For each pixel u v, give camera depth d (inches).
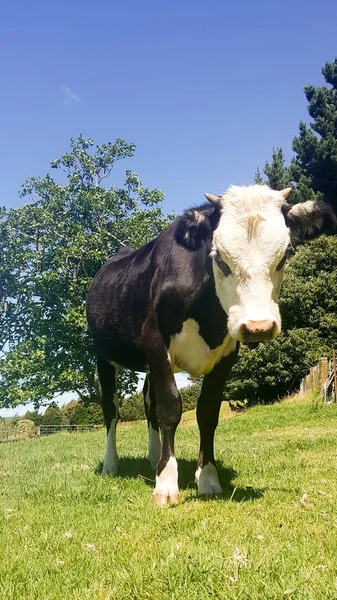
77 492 71.0
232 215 60.7
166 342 71.3
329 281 396.2
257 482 75.9
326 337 398.0
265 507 59.3
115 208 391.9
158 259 75.4
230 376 414.6
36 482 82.0
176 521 54.4
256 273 57.1
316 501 61.4
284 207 65.2
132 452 122.3
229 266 58.9
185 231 68.2
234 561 40.3
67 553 46.7
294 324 408.2
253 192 62.2
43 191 395.2
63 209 391.5
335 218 65.9
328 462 91.9
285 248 58.9
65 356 345.7
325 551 43.7
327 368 262.8
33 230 385.1
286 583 36.7
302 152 497.4
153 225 396.8
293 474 81.0
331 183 490.0
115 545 47.8
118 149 412.8
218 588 36.9
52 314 355.6
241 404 436.5
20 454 143.1
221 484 75.1
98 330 92.7
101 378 95.7
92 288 99.8
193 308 68.4
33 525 57.2
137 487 75.8
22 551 47.6
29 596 38.1
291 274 409.4
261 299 56.3
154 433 95.4
